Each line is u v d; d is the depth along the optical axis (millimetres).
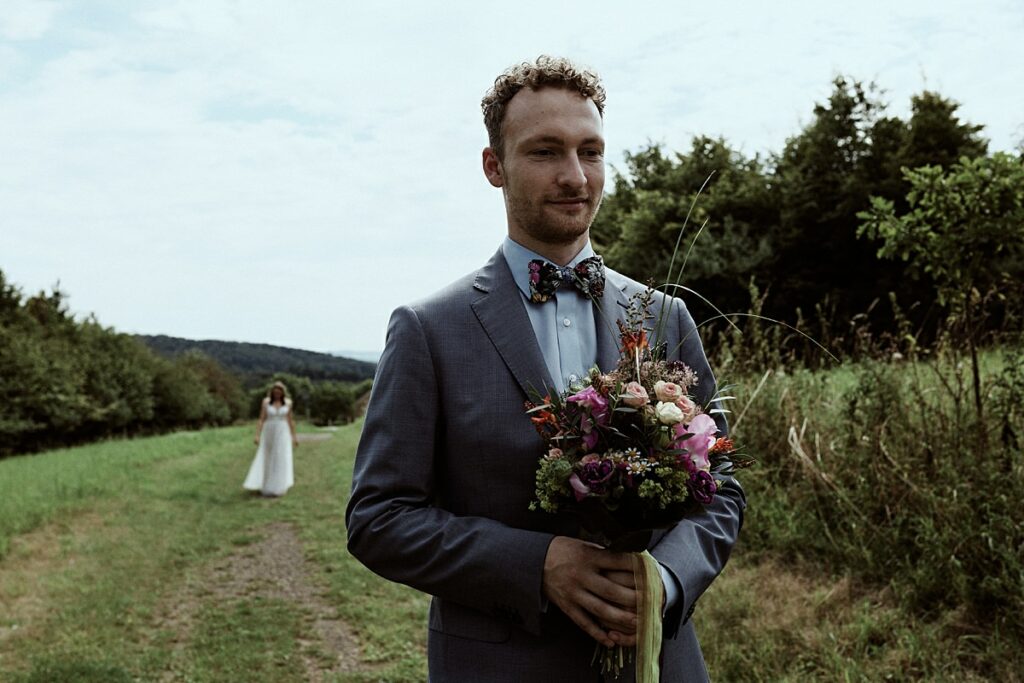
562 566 1289
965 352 4516
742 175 18234
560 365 1520
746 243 15914
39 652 4461
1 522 7777
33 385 29078
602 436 1253
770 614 3766
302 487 11562
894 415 4371
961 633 3271
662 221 16594
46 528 7918
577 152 1490
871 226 4496
